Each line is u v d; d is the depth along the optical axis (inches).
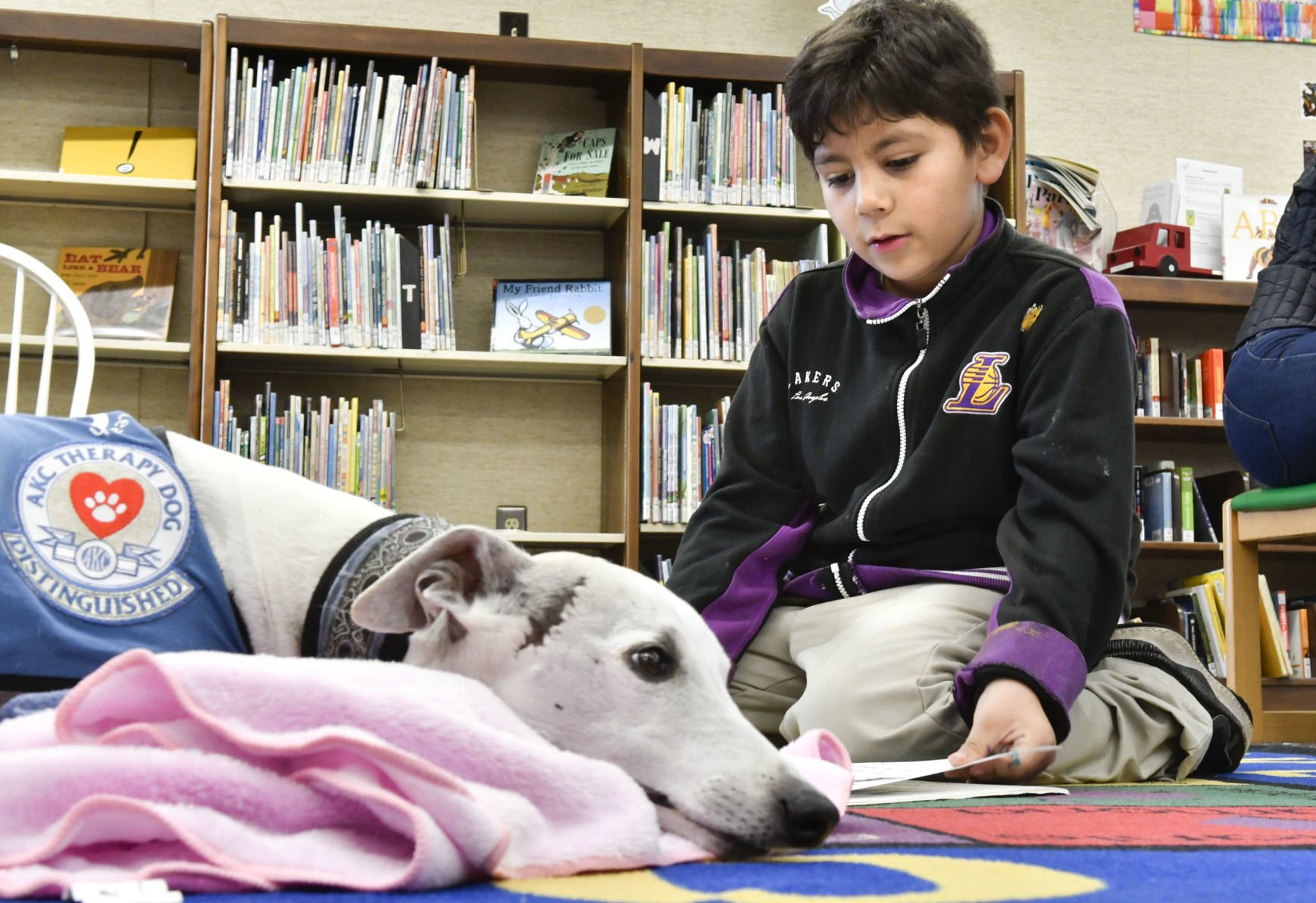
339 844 27.2
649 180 135.5
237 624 43.2
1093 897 25.3
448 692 32.7
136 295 132.4
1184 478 144.8
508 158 145.3
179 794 26.7
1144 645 61.4
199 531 43.6
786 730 60.5
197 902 24.0
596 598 36.9
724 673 38.4
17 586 39.6
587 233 146.2
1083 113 163.0
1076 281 59.9
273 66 130.0
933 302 62.7
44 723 29.6
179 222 139.1
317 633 42.1
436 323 131.5
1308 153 166.9
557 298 137.2
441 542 37.0
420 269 132.0
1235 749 61.7
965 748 48.4
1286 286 92.3
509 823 28.3
